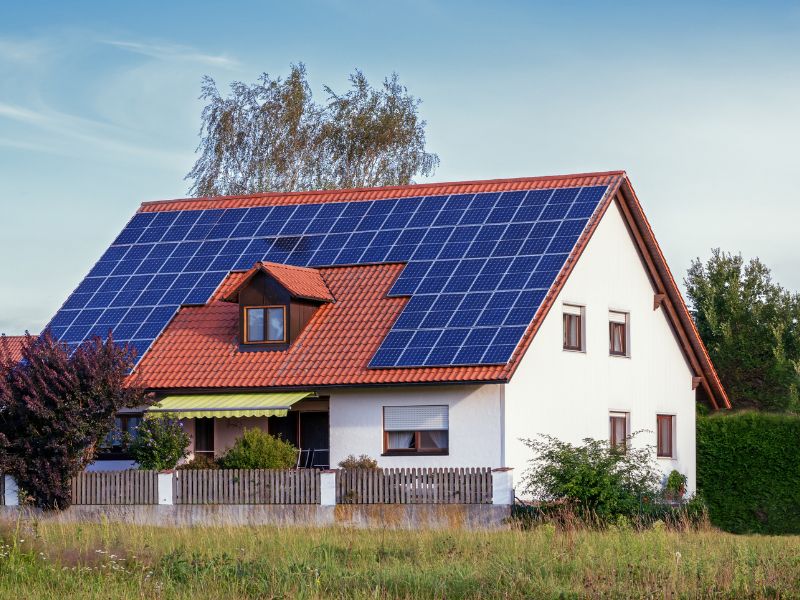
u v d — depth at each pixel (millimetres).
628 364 43000
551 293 37719
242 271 43562
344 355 38375
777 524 41938
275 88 68375
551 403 38625
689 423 46469
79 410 36344
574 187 41875
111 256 46188
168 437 37844
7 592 21734
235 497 35375
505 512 32906
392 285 40344
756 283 62875
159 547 26828
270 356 39469
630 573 22547
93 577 23156
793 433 42219
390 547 26891
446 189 43875
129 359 37719
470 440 36562
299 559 24641
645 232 43562
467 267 39688
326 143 68250
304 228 44531
